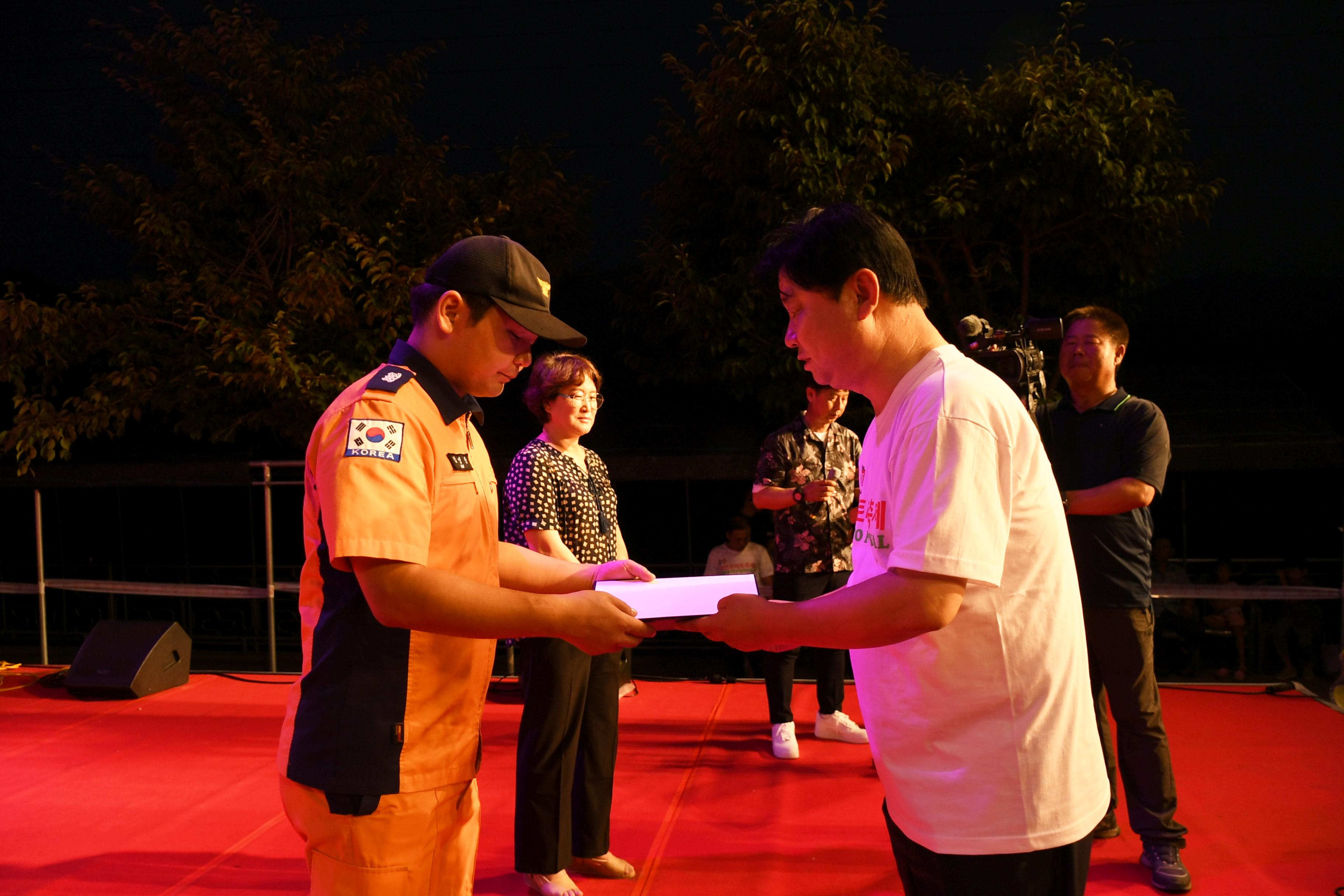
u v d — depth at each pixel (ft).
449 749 5.08
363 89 29.50
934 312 28.19
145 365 29.66
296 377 26.76
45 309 28.12
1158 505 30.40
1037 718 4.22
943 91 27.30
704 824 11.33
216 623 32.45
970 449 4.10
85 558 35.55
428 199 29.96
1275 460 26.61
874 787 12.44
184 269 29.19
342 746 4.75
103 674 17.12
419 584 4.54
